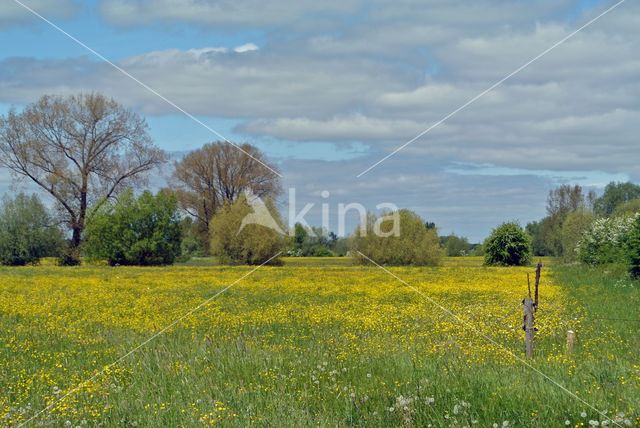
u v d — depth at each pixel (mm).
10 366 8727
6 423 6059
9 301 17828
